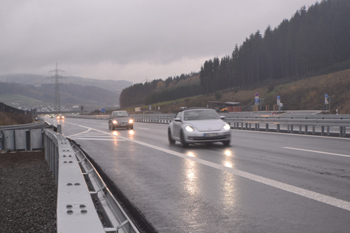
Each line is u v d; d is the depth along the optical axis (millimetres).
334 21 96312
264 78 124625
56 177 7387
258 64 123250
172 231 3723
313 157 8914
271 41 120188
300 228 3674
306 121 16828
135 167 8148
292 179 6234
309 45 98250
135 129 25719
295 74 107938
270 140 13820
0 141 14586
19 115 40750
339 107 52125
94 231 1849
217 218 4117
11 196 7137
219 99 109500
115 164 8711
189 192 5492
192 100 129750
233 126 24094
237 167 7668
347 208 4383
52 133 9594
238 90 116500
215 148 11500
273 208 4453
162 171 7488
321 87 67438
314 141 13094
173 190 5668
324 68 95688
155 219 4160
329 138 14336
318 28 97438
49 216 5633
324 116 16391
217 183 6078
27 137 15031
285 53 113375
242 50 129625
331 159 8539
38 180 8766
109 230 2303
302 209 4375
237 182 6102
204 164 8234
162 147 12438
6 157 12992
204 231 3689
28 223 5285
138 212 4449
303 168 7336
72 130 26703
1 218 5594
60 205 2365
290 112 48875
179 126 12453
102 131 24406
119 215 2840
